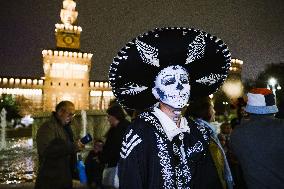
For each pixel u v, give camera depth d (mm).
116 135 4500
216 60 2285
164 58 2102
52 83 64875
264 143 2705
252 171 2734
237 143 2865
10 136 40062
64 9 69438
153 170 1866
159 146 1898
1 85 66688
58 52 65438
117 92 2207
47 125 4383
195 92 2529
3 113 60500
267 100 2846
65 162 4383
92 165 5137
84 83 67000
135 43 2020
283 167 2648
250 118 2928
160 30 2006
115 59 2047
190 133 2094
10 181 10141
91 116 18125
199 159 2033
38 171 4387
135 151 1863
